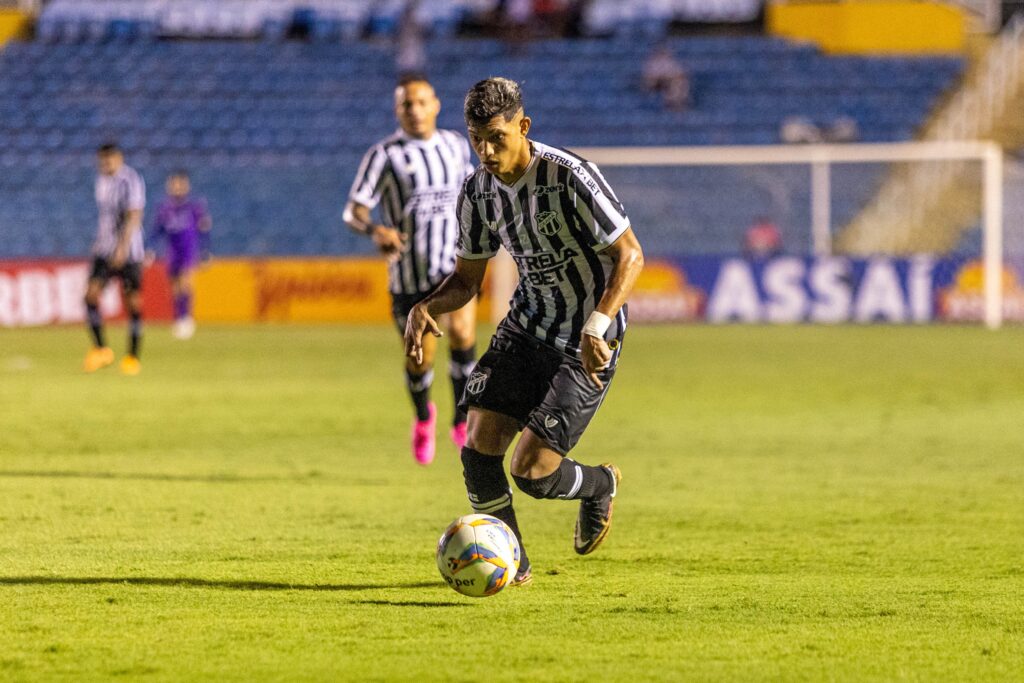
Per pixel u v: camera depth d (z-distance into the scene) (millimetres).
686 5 115750
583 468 19094
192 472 30172
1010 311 83625
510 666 14680
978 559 21141
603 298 17047
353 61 110875
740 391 48625
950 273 83188
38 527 23219
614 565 20609
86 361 57281
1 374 53688
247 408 43000
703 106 104375
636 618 17000
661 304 85312
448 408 44031
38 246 95875
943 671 14586
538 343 18266
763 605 17781
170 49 113000
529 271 17875
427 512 25406
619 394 47750
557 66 109062
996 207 83125
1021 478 30000
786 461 32656
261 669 14539
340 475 30156
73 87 108625
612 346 18031
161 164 101188
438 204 30922
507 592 18531
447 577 17188
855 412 42625
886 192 92625
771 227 88812
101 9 116375
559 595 18359
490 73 108250
